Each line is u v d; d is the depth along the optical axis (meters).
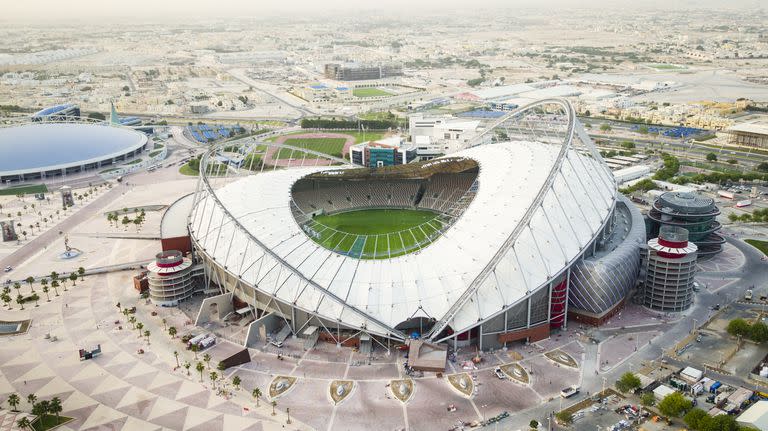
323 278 172.00
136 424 133.12
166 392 145.25
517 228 172.75
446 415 135.75
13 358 161.12
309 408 139.00
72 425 132.75
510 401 140.62
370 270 175.12
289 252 180.50
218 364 155.00
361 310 164.00
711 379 148.00
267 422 134.00
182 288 194.62
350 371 154.38
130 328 177.62
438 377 151.00
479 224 184.75
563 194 192.00
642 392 142.38
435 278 170.62
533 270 167.75
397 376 151.88
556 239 175.38
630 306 189.12
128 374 153.00
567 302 176.88
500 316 163.75
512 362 157.75
